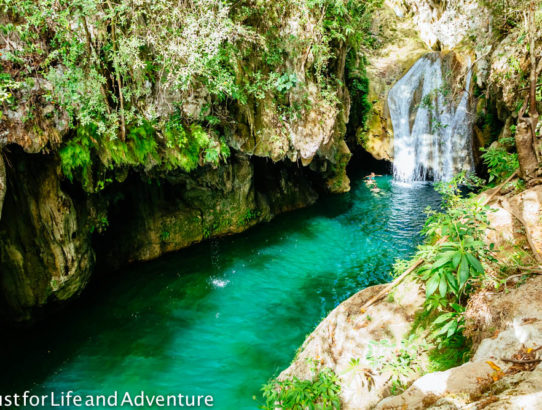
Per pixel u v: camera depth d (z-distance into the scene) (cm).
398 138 1509
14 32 468
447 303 373
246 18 711
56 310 638
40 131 487
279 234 963
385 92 1540
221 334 605
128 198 782
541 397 184
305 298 704
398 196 1258
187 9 571
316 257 860
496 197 519
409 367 339
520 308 282
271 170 1080
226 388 492
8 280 553
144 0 539
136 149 625
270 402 404
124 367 533
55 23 486
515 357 242
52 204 555
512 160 636
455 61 1391
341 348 397
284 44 770
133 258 799
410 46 1656
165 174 800
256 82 750
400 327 383
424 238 937
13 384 500
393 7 1861
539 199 452
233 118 756
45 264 573
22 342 575
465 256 313
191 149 703
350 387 354
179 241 862
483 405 199
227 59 665
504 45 954
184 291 721
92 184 608
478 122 1311
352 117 1546
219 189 897
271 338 594
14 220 528
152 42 555
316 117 871
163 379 510
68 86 497
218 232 924
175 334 605
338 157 1223
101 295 697
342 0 815
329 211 1130
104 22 536
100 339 590
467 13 1404
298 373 403
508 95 888
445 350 338
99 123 537
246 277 774
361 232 988
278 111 814
